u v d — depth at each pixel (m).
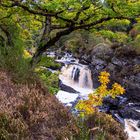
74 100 20.20
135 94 24.17
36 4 9.45
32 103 5.85
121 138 6.20
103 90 6.23
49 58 13.35
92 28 11.13
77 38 39.59
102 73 6.34
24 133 4.95
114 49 31.23
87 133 5.34
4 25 10.30
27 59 11.23
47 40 11.48
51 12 9.68
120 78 26.64
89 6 9.52
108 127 6.10
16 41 10.20
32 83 7.58
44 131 5.34
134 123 19.11
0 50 8.44
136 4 9.03
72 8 9.65
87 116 6.09
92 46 36.72
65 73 30.48
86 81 30.28
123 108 20.77
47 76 13.57
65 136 5.23
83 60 36.06
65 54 38.72
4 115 5.02
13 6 10.23
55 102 6.80
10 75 7.45
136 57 27.19
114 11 9.26
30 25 13.93
